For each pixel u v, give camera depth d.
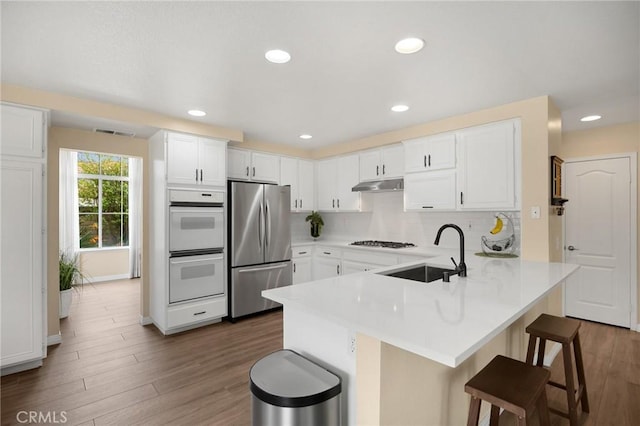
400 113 3.21
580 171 3.88
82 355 2.90
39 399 2.21
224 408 2.12
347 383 1.47
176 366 2.70
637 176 3.53
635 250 3.54
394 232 4.55
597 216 3.77
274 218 4.26
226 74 2.31
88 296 5.03
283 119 3.42
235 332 3.49
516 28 1.74
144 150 3.76
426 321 1.21
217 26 1.72
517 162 2.90
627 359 2.85
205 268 3.64
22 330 2.52
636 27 1.72
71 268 4.09
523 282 1.88
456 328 1.14
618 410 2.13
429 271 2.61
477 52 2.01
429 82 2.46
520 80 2.42
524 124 2.85
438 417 1.56
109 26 1.72
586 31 1.77
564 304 3.96
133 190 6.41
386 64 2.17
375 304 1.43
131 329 3.58
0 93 2.41
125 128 3.27
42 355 2.62
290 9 1.58
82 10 1.58
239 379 2.49
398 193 4.50
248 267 3.99
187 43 1.89
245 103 2.92
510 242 3.11
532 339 2.03
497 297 1.54
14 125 2.47
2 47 1.92
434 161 3.51
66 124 3.10
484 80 2.42
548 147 2.73
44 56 2.03
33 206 2.55
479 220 3.70
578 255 3.89
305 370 1.48
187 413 2.07
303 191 5.02
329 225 5.48
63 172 5.72
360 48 1.96
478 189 3.15
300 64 2.17
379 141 4.09
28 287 2.54
